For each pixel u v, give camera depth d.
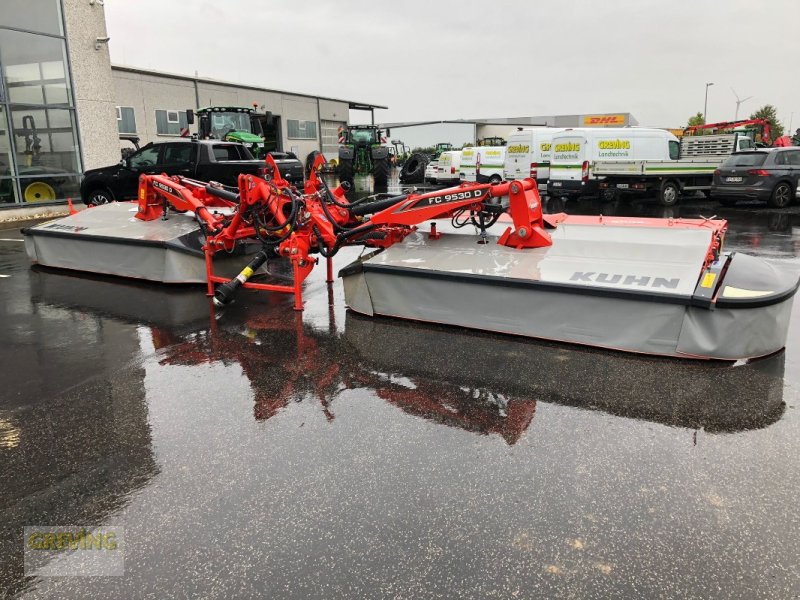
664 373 3.86
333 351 4.45
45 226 7.50
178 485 2.74
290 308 5.66
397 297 5.07
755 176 13.60
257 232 5.64
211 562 2.24
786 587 2.07
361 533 2.38
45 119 13.41
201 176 11.86
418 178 25.61
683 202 16.19
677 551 2.25
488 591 2.07
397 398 3.62
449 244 5.27
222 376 4.02
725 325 3.90
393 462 2.90
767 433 3.12
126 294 6.21
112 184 12.55
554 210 14.57
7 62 12.49
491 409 3.44
